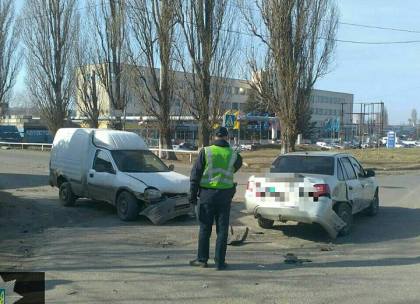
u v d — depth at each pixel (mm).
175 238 9812
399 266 7734
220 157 7457
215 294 6137
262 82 30406
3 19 44188
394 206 14992
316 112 144125
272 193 9969
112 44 35906
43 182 19938
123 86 36219
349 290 6367
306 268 7543
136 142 13344
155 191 11406
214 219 7754
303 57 29656
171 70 32344
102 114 42438
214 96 31375
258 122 87438
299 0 29219
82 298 5957
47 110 42719
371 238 10125
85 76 41156
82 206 13641
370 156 42531
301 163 10719
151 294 6125
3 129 62938
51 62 42219
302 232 10648
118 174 12016
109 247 8945
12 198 14375
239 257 8273
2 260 7910
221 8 30828
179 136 80438
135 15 32406
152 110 33438
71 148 13633
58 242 9359
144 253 8492
